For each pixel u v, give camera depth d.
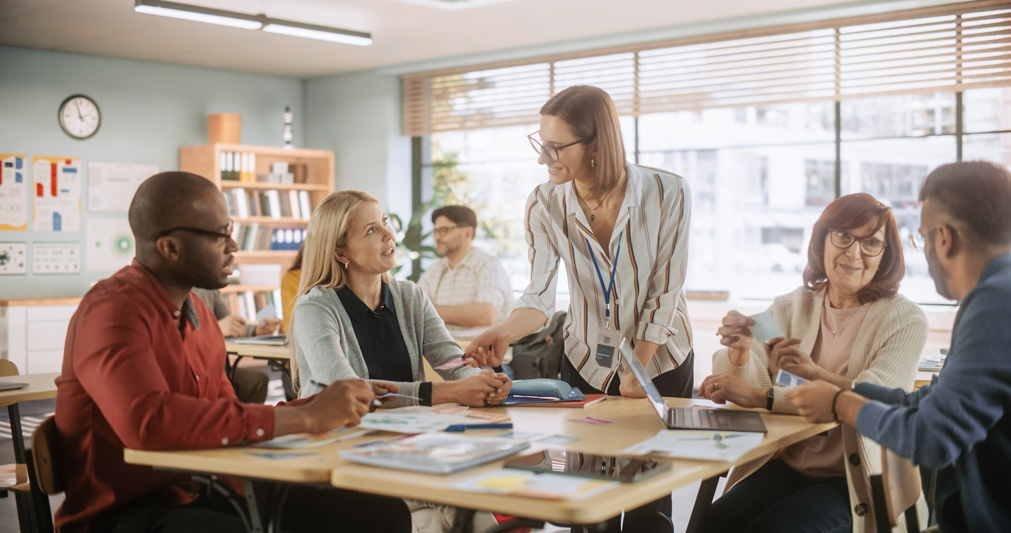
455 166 8.41
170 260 1.78
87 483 1.77
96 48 7.26
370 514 1.98
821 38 6.41
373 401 2.05
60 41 6.98
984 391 1.50
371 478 1.34
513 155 8.00
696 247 7.76
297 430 1.62
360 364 2.29
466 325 4.95
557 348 4.53
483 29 6.80
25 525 2.47
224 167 7.87
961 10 5.87
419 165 8.58
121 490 1.77
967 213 1.59
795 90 6.55
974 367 1.51
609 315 2.47
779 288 7.56
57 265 7.38
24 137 7.18
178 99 8.09
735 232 7.57
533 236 2.59
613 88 7.32
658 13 6.32
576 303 2.54
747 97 6.75
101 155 7.62
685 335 2.53
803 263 7.36
